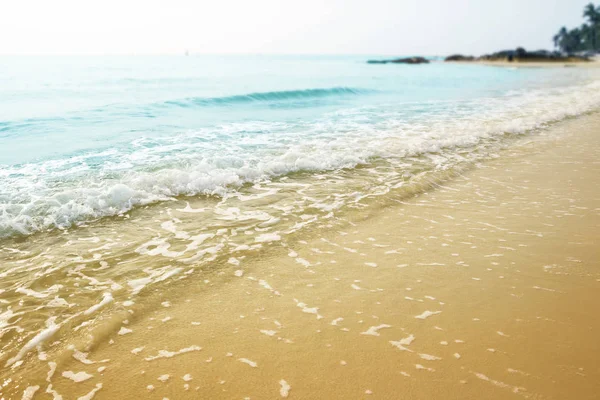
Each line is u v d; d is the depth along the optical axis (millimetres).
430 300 3393
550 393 2424
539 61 77250
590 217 5109
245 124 11750
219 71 39938
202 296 3465
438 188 6250
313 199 5754
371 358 2729
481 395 2408
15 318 3133
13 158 7637
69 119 11711
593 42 113312
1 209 5039
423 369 2627
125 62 66500
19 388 2473
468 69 55875
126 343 2887
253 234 4656
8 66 43500
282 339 2926
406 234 4664
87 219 4984
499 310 3242
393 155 8078
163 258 4098
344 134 10164
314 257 4141
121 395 2430
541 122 11820
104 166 7113
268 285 3633
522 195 5930
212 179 6207
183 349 2828
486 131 10234
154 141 9211
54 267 3902
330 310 3270
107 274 3793
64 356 2750
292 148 8539
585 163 7602
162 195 5781
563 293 3471
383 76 36031
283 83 26344
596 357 2727
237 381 2537
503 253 4188
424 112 14375
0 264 3943
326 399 2395
